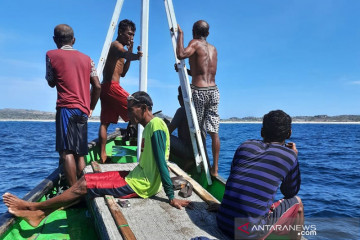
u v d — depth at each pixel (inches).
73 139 139.0
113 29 172.9
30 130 2679.6
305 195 360.5
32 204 110.3
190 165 200.4
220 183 167.9
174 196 119.3
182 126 194.4
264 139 99.4
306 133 2561.5
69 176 139.9
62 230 120.5
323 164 668.7
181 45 159.3
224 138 1552.7
